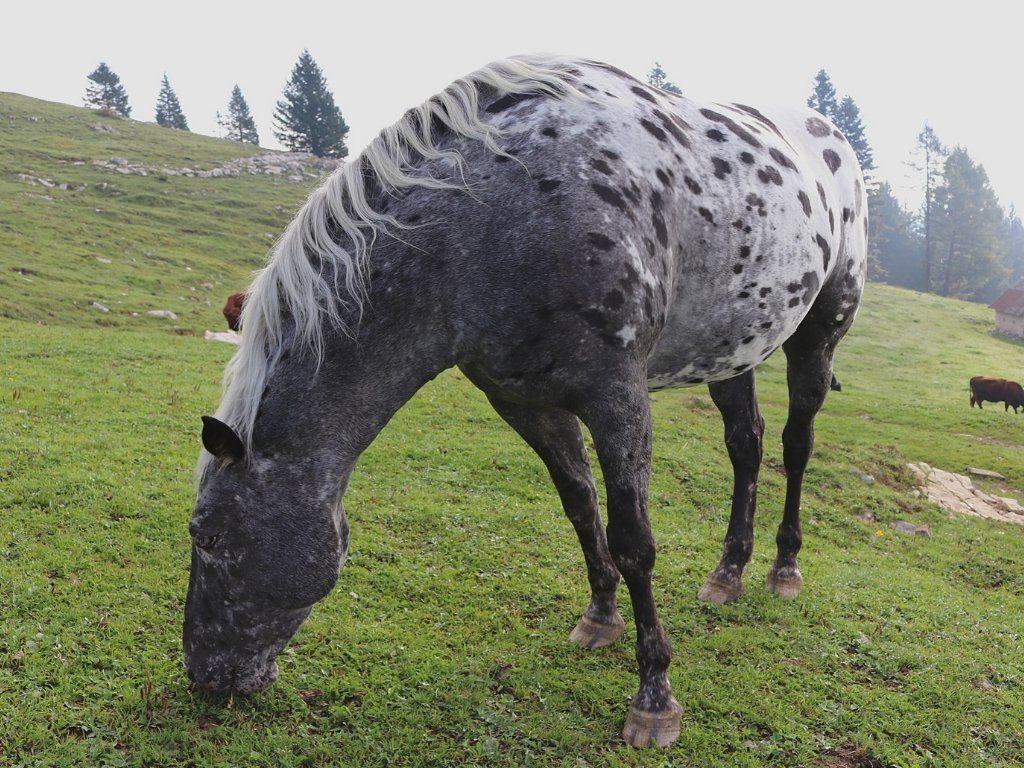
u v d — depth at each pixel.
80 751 3.11
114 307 20.53
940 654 4.83
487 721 3.62
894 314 44.16
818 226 4.23
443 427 9.65
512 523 6.36
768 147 4.04
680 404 13.62
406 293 3.13
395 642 4.27
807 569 6.29
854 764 3.63
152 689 3.50
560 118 3.31
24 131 54.72
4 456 6.41
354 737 3.43
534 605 4.93
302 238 3.14
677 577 5.59
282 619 3.23
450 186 3.15
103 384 9.79
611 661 4.29
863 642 4.78
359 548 5.46
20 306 18.19
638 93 3.67
